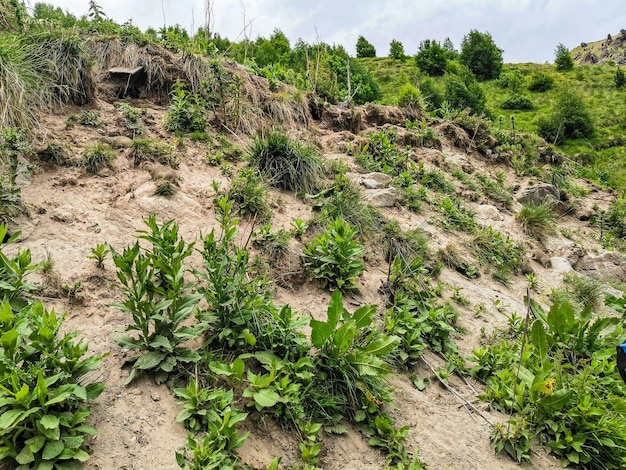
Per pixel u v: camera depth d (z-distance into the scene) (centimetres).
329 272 431
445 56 2902
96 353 291
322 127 852
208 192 488
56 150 439
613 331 455
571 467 323
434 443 317
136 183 455
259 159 576
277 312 348
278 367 295
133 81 641
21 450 214
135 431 252
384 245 535
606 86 2622
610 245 907
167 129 576
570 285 661
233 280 329
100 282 342
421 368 392
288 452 276
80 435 229
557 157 1235
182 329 297
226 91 680
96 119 521
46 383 220
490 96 2539
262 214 484
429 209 701
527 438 319
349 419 315
